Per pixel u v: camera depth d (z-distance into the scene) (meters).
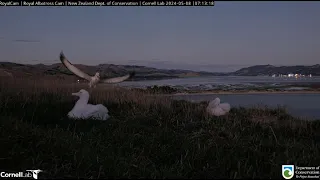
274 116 11.63
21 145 5.77
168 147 6.97
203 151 6.55
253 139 7.87
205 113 11.39
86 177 5.00
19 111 9.41
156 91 16.08
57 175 4.93
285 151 6.64
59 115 9.60
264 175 5.36
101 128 8.28
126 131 8.05
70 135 7.12
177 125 9.33
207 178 5.31
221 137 7.83
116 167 5.51
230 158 6.20
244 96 22.39
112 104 12.32
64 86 13.44
